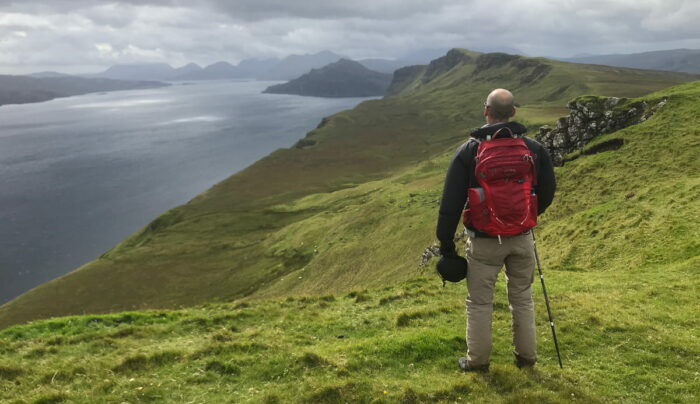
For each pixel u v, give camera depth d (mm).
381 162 191375
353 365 6258
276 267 74938
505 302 9797
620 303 10055
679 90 41375
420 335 7148
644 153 34031
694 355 6582
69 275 89125
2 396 5809
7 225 149625
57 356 7902
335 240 72875
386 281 46406
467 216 5211
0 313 74000
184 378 6125
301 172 182000
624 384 5727
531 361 5840
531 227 4965
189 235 113062
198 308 12016
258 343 7430
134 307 72688
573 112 43625
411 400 5141
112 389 5820
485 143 4891
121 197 181625
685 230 18469
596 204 31109
